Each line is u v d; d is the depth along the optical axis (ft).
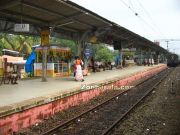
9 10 57.88
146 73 149.69
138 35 138.41
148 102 61.72
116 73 114.11
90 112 49.16
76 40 94.12
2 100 41.73
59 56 89.04
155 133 36.70
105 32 99.76
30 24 69.15
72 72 96.32
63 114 46.85
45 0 52.47
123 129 38.50
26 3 53.47
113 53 281.54
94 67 120.37
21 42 163.53
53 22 70.18
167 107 55.42
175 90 82.84
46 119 42.93
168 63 283.38
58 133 36.09
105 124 41.19
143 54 238.48
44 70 72.49
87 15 69.26
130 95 72.33
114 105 57.11
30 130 37.04
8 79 66.18
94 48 231.50
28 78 81.66
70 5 57.47
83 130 37.88
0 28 66.64
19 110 36.27
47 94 48.55
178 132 37.32
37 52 88.63
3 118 33.27
